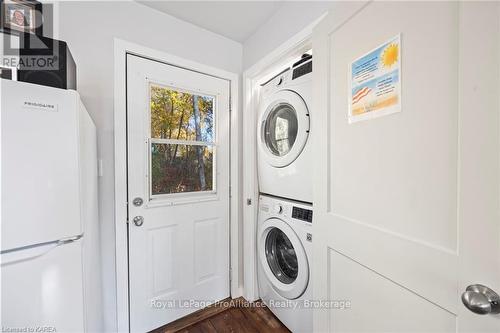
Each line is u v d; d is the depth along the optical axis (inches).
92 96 47.3
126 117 51.3
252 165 66.9
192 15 56.7
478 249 18.6
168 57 56.2
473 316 19.0
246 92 67.0
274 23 55.9
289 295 52.9
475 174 18.8
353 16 31.8
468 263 19.2
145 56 53.2
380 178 28.0
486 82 18.0
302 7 47.1
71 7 45.2
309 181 47.4
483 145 18.3
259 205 64.9
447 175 21.1
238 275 70.5
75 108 26.9
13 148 22.9
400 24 25.2
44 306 25.1
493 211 17.8
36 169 24.2
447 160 21.1
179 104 59.4
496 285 17.5
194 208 62.1
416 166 23.9
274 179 57.6
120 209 50.2
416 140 23.8
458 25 19.9
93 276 37.6
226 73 66.4
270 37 57.3
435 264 21.9
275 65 58.1
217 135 65.6
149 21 53.6
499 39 17.2
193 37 60.3
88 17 46.8
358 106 31.1
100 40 47.9
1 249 22.5
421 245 23.1
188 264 61.3
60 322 26.1
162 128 56.8
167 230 57.6
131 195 52.0
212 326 57.6
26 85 23.5
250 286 67.4
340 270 34.9
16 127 23.0
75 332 27.3
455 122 20.4
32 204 24.0
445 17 21.0
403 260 25.0
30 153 23.8
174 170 59.1
